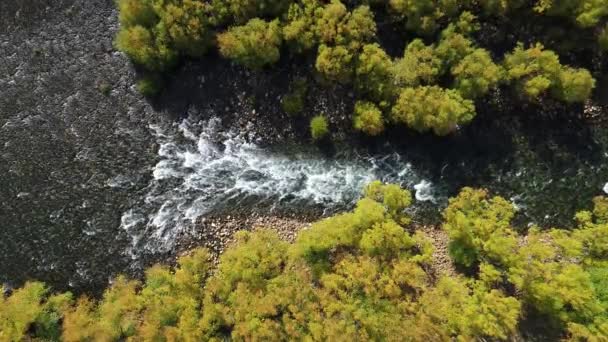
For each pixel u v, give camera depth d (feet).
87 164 147.02
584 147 130.00
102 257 140.87
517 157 131.75
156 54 137.90
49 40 155.63
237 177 140.97
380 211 123.03
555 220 128.16
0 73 155.94
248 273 125.59
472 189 126.41
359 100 131.44
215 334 125.59
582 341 114.01
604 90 129.18
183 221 139.85
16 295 136.77
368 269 121.80
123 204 143.43
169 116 145.79
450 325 116.26
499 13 127.44
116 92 149.28
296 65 137.28
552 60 119.96
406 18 131.23
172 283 130.82
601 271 115.65
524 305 121.19
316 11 125.18
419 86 123.54
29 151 150.30
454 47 122.72
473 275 125.49
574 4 120.06
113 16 153.38
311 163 138.72
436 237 130.72
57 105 151.74
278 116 139.64
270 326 120.98
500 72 123.34
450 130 127.95
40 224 145.18
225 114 142.72
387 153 136.05
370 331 117.91
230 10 130.00
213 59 142.51
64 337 130.52
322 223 127.75
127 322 129.39
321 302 122.01
